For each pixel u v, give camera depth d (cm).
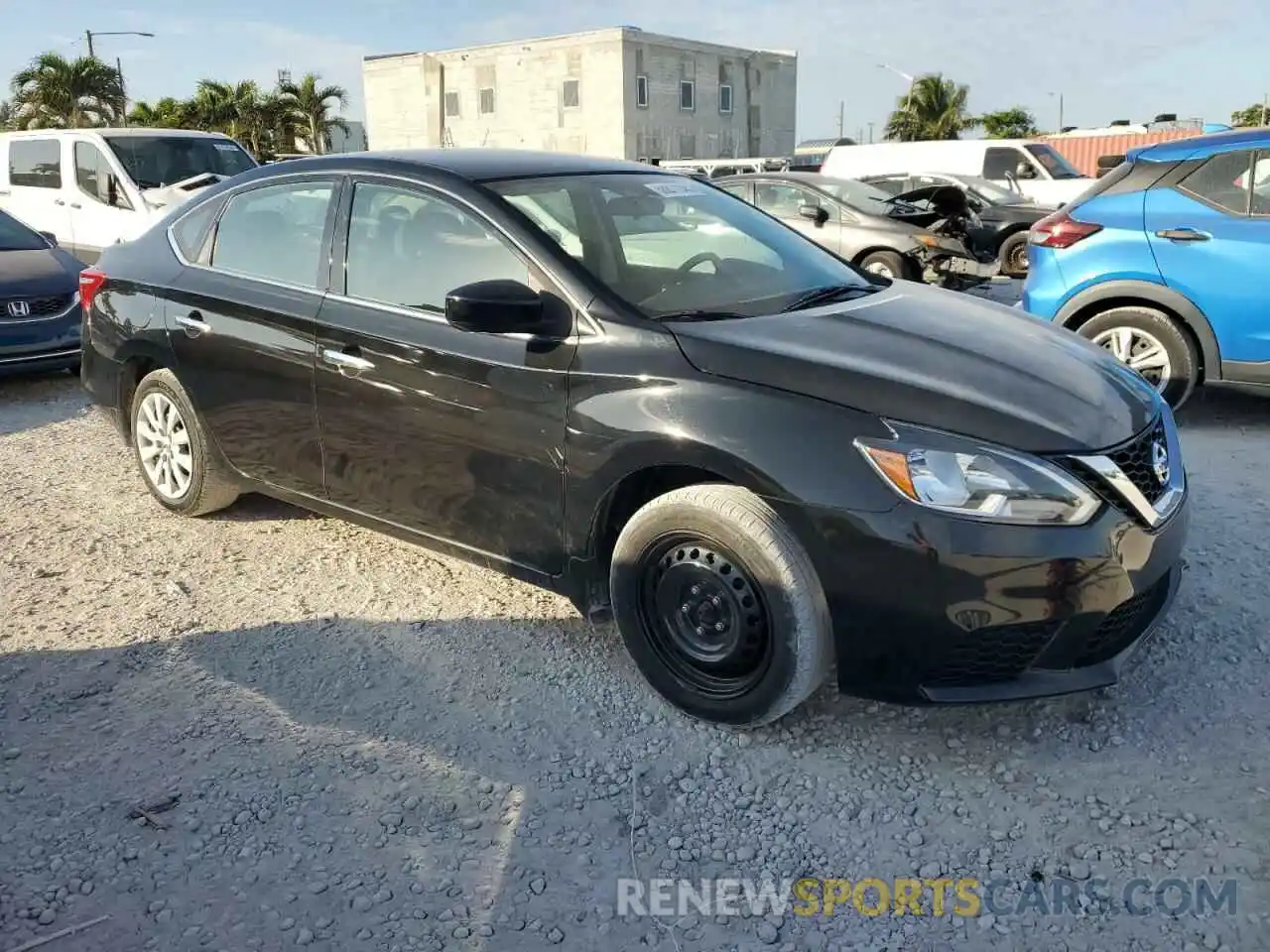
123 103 4222
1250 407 662
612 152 4912
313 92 4600
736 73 5397
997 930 241
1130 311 611
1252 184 570
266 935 242
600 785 295
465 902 252
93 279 503
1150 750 303
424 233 374
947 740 311
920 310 366
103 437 648
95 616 398
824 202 1201
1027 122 5816
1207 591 391
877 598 283
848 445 284
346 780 298
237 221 443
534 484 339
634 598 326
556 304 335
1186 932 238
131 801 289
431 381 359
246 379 424
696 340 315
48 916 248
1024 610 277
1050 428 285
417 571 435
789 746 311
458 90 5347
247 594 415
